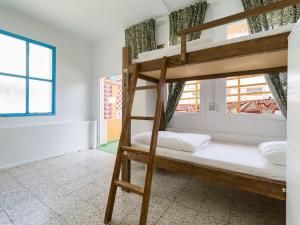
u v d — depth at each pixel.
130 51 2.22
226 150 2.15
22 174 2.82
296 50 0.94
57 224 1.65
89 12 3.22
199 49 1.67
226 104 2.79
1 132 2.98
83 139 4.42
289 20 2.14
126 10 3.14
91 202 2.03
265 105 2.54
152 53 2.13
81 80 4.44
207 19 2.89
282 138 2.36
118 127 5.75
